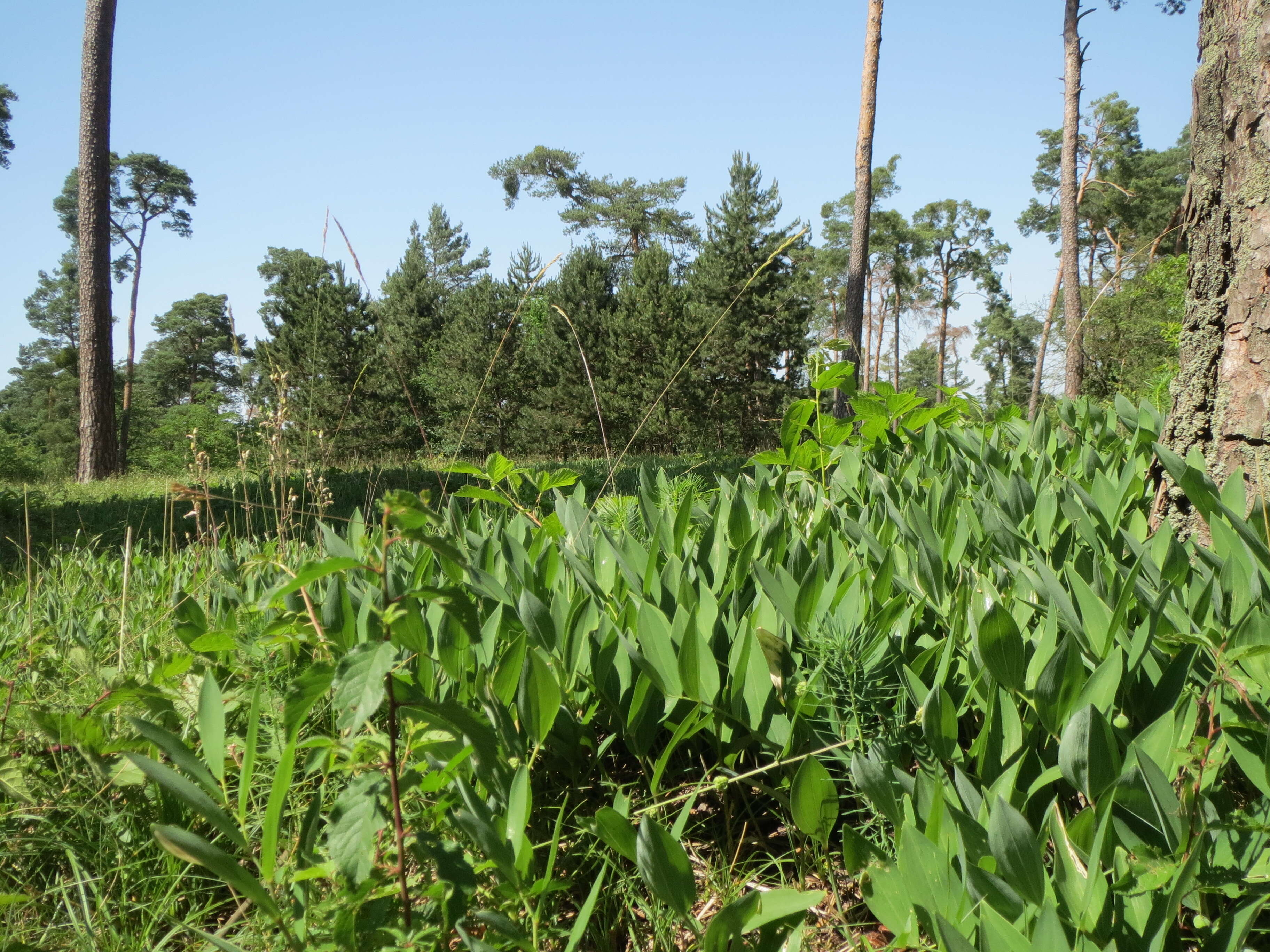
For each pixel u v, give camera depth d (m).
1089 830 1.02
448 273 55.50
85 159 16.50
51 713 1.30
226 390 57.28
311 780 1.56
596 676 1.49
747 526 2.23
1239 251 2.09
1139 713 1.29
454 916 1.04
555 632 1.57
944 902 1.00
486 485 7.91
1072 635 1.26
